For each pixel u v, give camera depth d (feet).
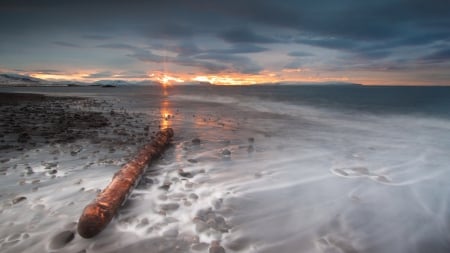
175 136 22.30
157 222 7.80
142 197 9.50
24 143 17.49
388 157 15.84
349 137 22.22
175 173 12.37
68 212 8.21
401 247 6.86
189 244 6.77
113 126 26.50
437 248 6.82
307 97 81.00
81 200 9.07
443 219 8.24
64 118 30.91
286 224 7.97
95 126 25.96
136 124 28.81
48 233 7.06
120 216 8.07
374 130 25.80
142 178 11.40
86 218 6.89
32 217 7.84
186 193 10.02
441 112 37.27
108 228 7.38
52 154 15.08
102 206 7.52
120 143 18.51
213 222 7.86
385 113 38.50
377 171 13.17
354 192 10.43
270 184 11.25
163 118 35.06
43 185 10.34
